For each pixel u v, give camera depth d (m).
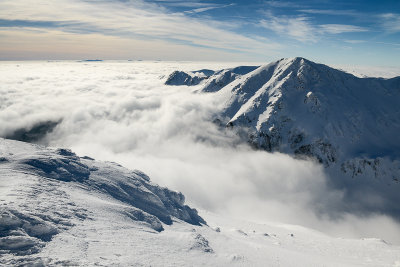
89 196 25.33
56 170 28.00
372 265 30.05
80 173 30.06
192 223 35.62
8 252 13.23
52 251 14.43
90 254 15.32
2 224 14.60
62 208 19.86
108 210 23.14
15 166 26.27
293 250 32.56
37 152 31.48
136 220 24.00
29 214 16.41
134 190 31.92
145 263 16.22
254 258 23.27
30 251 13.78
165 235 22.78
